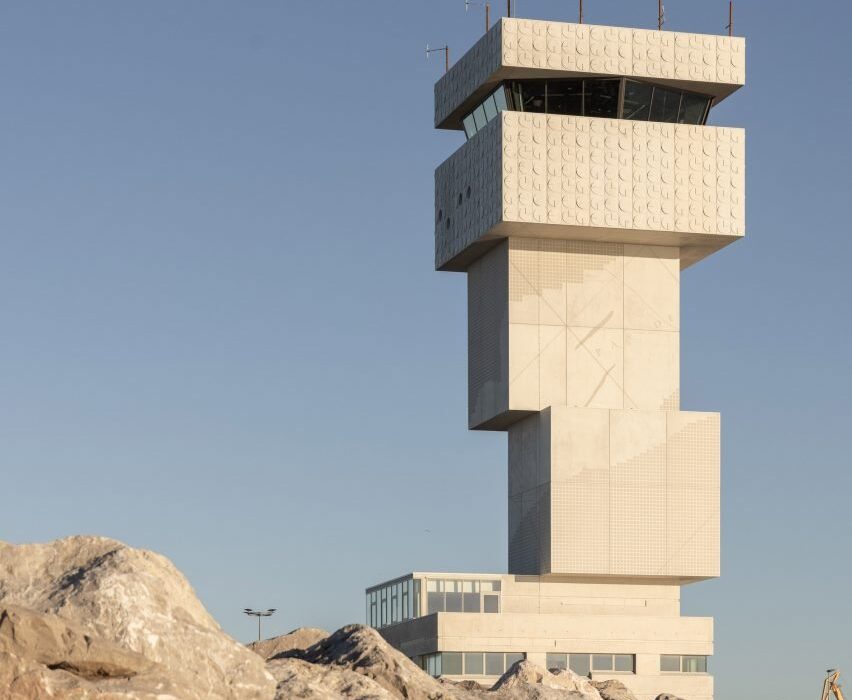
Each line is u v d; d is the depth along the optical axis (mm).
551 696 47844
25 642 27859
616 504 129125
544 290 130500
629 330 131500
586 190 127000
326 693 34094
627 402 130875
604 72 127188
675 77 128375
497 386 131750
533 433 131750
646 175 128000
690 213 128625
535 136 126562
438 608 129125
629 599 131000
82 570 31500
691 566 129500
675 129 129000
